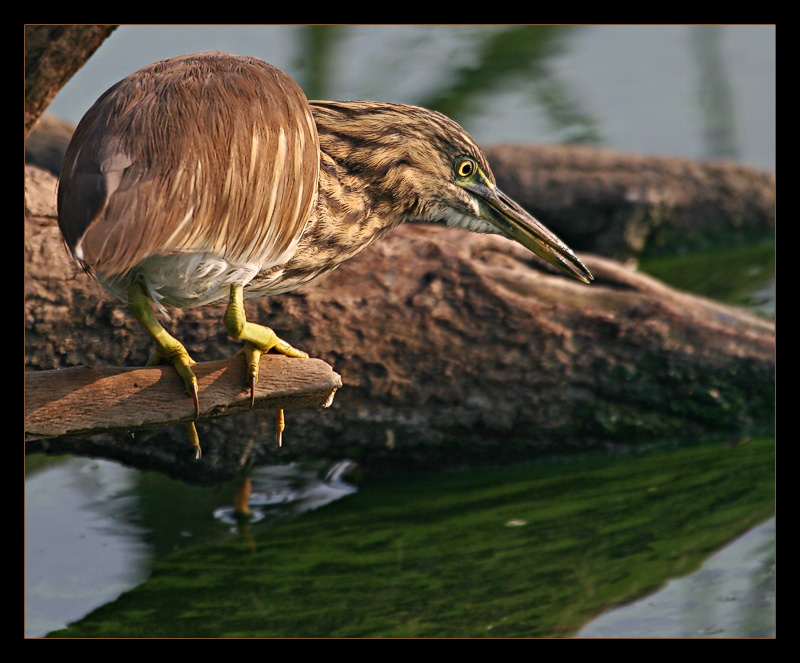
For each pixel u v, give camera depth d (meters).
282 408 7.21
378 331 11.26
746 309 14.77
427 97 19.19
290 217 7.24
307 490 11.84
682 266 16.94
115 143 6.45
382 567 10.30
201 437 11.23
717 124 19.14
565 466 12.22
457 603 9.62
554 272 12.74
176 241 6.47
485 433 11.95
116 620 9.48
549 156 17.48
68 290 10.24
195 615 9.62
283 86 7.25
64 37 9.74
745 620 8.98
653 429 12.29
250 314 10.82
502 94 19.69
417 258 11.62
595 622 9.16
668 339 11.98
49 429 6.79
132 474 11.98
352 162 8.37
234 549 10.70
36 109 10.05
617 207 17.30
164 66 7.04
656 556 10.10
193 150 6.54
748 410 12.32
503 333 11.61
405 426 11.73
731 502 10.92
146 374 6.91
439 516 11.18
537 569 10.08
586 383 11.91
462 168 8.94
